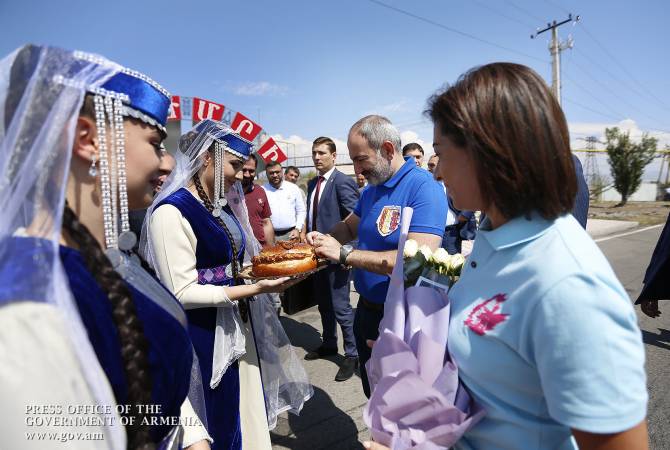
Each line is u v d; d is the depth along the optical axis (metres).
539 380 0.79
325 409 2.98
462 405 0.91
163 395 0.87
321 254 1.96
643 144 23.70
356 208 2.42
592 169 34.16
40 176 0.69
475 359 0.86
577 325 0.68
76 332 0.64
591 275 0.69
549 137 0.78
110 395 0.70
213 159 1.87
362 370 2.24
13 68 0.74
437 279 1.26
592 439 0.69
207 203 1.87
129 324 0.74
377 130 1.96
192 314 1.78
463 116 0.82
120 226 0.87
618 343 0.67
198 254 1.81
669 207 22.73
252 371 2.04
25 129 0.70
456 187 0.92
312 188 4.46
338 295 3.53
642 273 6.55
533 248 0.79
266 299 2.33
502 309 0.81
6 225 0.69
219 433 1.80
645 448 0.68
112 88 0.81
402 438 0.93
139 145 0.88
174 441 1.01
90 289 0.71
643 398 0.67
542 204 0.79
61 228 0.73
